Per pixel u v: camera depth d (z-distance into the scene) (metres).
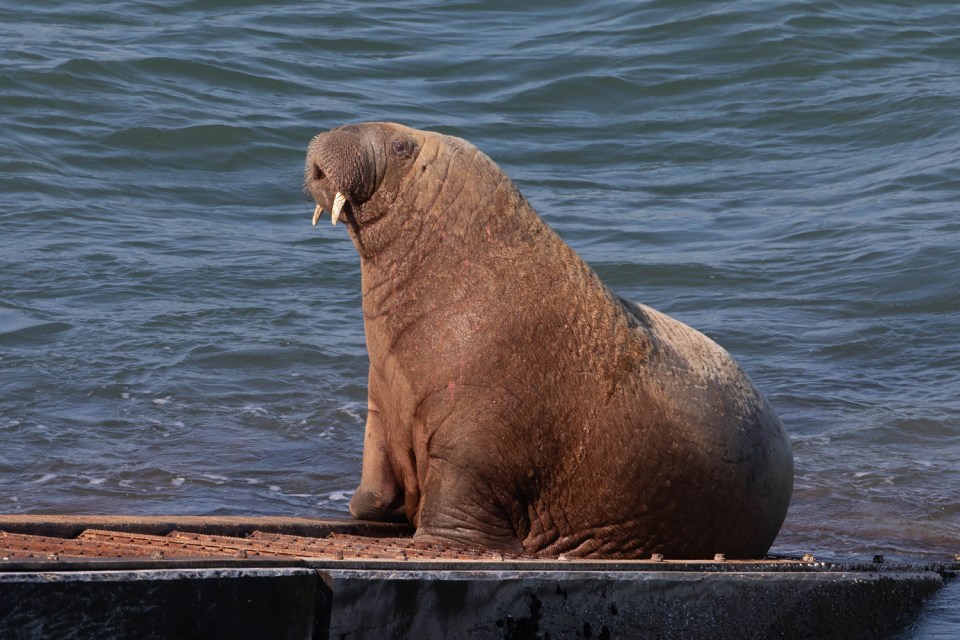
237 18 88.44
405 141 24.27
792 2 92.88
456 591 17.92
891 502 31.50
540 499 24.23
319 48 83.69
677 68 82.12
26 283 46.72
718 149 71.06
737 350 43.59
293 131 68.00
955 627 23.03
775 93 78.69
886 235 55.97
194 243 53.75
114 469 31.30
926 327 45.97
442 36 88.44
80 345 40.78
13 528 21.34
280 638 16.45
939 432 36.47
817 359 42.94
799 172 67.31
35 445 32.66
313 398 37.75
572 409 23.66
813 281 51.06
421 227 24.06
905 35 88.75
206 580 15.85
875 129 72.75
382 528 25.56
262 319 44.78
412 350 23.97
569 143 71.12
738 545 25.14
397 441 25.12
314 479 31.70
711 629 20.38
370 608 17.17
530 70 81.31
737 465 24.48
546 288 23.77
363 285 24.98
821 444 35.44
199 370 39.38
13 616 14.59
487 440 23.55
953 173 64.75
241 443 33.91
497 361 23.45
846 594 22.31
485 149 69.00
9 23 82.62
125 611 15.30
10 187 58.19
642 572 19.81
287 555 19.47
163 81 74.00
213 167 63.84
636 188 65.06
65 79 71.00
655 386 23.91
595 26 90.56
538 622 18.73
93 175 61.19
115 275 48.50
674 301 49.19
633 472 23.84
